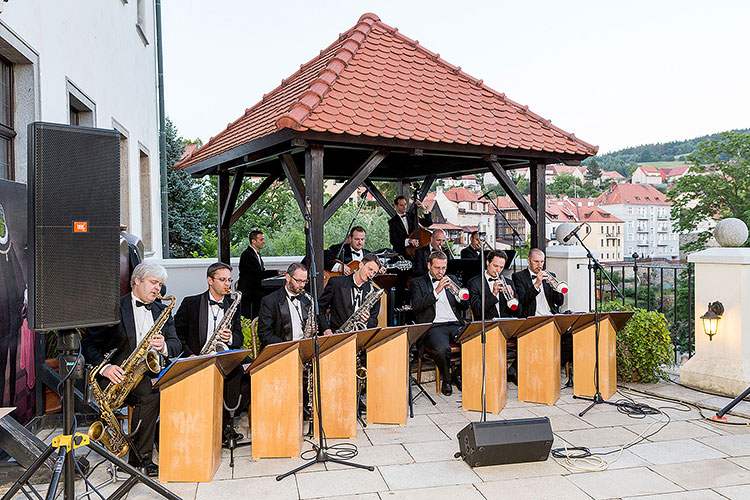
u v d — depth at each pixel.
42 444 4.01
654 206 109.56
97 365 4.14
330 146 6.32
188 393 4.00
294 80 8.52
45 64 5.94
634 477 4.06
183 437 4.00
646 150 168.50
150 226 12.45
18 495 3.79
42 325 3.15
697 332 6.22
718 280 5.96
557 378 5.89
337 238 22.52
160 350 4.07
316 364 4.30
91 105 7.73
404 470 4.20
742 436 4.86
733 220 5.91
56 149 3.22
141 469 4.18
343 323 5.78
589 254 6.07
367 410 5.29
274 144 6.25
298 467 4.24
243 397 4.89
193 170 8.78
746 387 5.69
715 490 3.85
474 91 7.86
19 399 4.64
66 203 3.24
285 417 4.43
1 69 5.36
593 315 5.90
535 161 7.56
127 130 10.09
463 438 4.33
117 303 3.43
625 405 5.69
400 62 7.75
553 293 6.85
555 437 4.86
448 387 6.22
